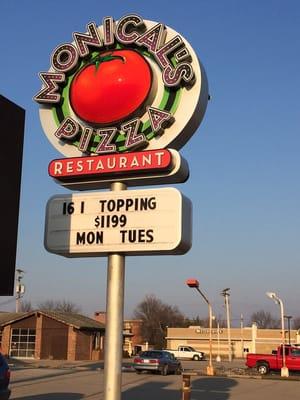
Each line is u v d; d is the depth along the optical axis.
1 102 9.80
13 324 52.38
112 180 9.97
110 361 9.40
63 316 52.81
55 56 10.69
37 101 10.60
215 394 21.55
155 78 10.05
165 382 26.30
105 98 10.12
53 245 9.98
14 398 17.67
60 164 10.10
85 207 9.94
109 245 9.66
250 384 27.20
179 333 86.44
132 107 9.95
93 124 10.22
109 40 10.38
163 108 9.92
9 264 9.64
